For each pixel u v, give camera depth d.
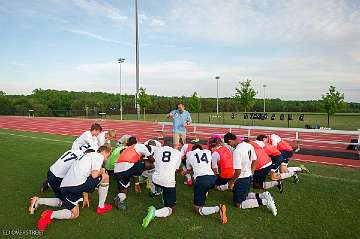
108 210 5.88
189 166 5.99
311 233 4.90
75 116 44.66
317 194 6.68
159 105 53.06
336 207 5.95
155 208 5.75
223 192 6.97
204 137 16.62
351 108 86.12
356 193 6.71
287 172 7.54
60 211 5.23
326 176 8.20
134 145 6.59
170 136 17.67
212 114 53.34
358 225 5.18
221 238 4.74
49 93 69.94
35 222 5.28
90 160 5.36
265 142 7.53
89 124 27.42
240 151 5.86
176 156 5.82
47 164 9.49
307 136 19.30
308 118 43.19
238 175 5.85
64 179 5.31
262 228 5.09
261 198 5.83
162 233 4.91
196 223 5.30
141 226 5.18
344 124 30.36
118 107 49.84
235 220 5.41
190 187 7.45
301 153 12.32
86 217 5.54
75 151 6.04
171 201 5.66
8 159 10.21
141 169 6.50
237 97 31.92
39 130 21.97
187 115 10.45
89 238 4.75
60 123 28.80
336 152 12.56
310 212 5.72
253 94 31.64
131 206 6.14
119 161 6.45
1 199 6.34
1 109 46.12
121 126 25.41
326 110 26.09
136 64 35.94
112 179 8.09
